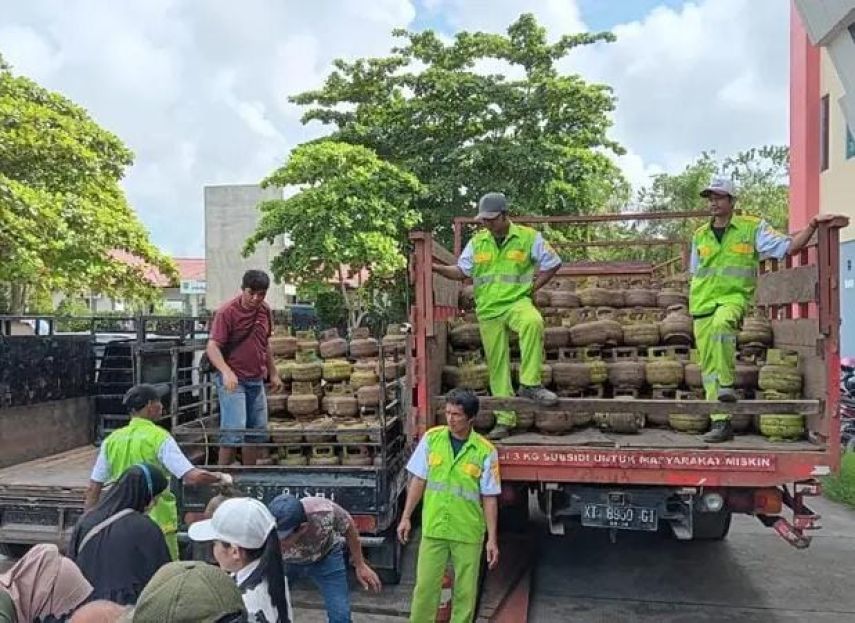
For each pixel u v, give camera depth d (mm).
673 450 4891
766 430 5223
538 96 19938
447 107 20188
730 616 5504
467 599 4535
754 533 7695
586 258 18531
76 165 14578
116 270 14891
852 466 9516
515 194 19078
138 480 3738
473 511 4500
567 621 5414
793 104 16156
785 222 26547
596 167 19578
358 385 6320
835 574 6434
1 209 11805
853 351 13844
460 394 4496
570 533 7641
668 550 7125
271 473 5762
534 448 4992
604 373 5656
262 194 33344
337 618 4434
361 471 5629
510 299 5406
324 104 21594
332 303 21703
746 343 6051
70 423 7992
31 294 19234
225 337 6000
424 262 5168
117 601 3432
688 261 9211
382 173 18688
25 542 6137
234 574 3066
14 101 13938
